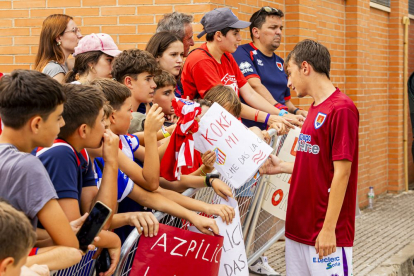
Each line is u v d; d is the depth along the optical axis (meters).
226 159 3.22
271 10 5.10
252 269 5.03
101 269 2.48
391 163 9.87
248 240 4.03
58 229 2.05
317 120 3.29
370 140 9.03
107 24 5.64
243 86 4.78
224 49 4.47
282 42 6.71
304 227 3.38
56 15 4.62
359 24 8.38
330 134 3.25
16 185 1.99
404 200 9.31
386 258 6.00
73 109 2.30
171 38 4.19
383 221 7.78
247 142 3.21
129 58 3.37
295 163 3.46
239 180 3.22
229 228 2.97
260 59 5.16
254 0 6.12
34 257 1.99
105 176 2.39
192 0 5.43
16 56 5.87
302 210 3.39
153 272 2.58
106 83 2.75
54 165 2.23
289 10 6.71
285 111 4.59
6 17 5.86
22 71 2.08
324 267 3.34
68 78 4.03
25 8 5.80
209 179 3.15
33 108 2.03
